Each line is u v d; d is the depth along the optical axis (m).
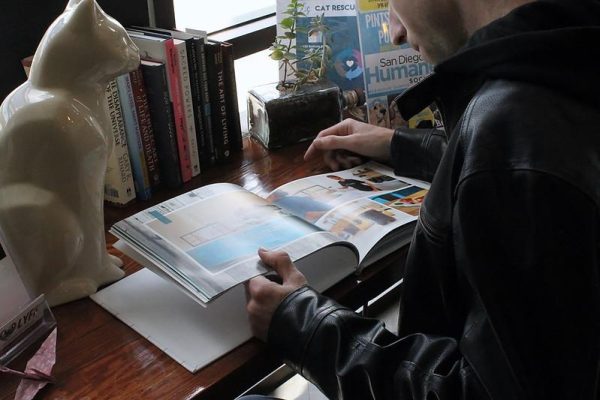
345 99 1.38
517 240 0.59
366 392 0.74
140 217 0.95
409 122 1.37
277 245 0.88
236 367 0.79
